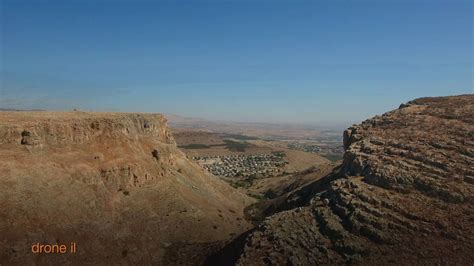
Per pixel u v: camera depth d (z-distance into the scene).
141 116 106.75
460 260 43.09
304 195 87.44
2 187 61.34
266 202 105.69
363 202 55.22
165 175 89.00
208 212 83.19
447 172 55.78
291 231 54.97
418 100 89.56
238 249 57.41
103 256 62.38
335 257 49.66
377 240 49.44
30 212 60.75
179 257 65.50
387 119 81.31
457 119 71.19
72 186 69.38
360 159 66.81
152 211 75.56
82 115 91.31
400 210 52.22
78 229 63.75
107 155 80.88
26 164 67.06
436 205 51.62
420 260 44.91
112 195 74.44
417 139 66.94
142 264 63.94
